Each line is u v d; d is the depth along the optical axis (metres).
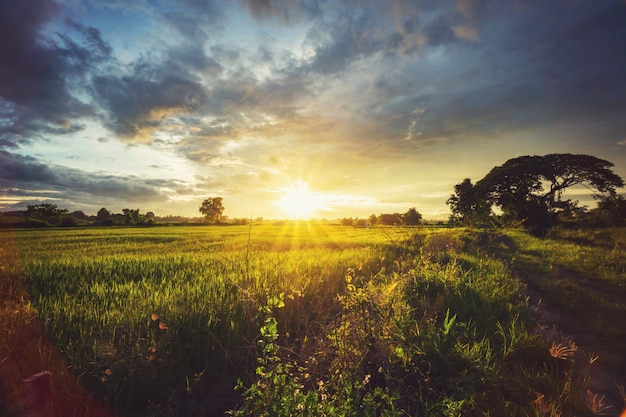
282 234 34.97
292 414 2.67
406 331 4.64
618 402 3.56
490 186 40.31
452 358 4.04
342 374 3.50
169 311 5.29
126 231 45.50
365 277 9.02
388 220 34.00
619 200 40.22
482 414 3.34
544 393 3.63
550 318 6.64
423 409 3.38
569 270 12.30
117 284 7.96
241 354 4.63
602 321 6.08
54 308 5.57
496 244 21.30
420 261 10.68
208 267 10.30
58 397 3.49
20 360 3.91
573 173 39.50
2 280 8.10
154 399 3.84
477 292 7.09
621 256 14.32
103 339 4.41
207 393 4.05
